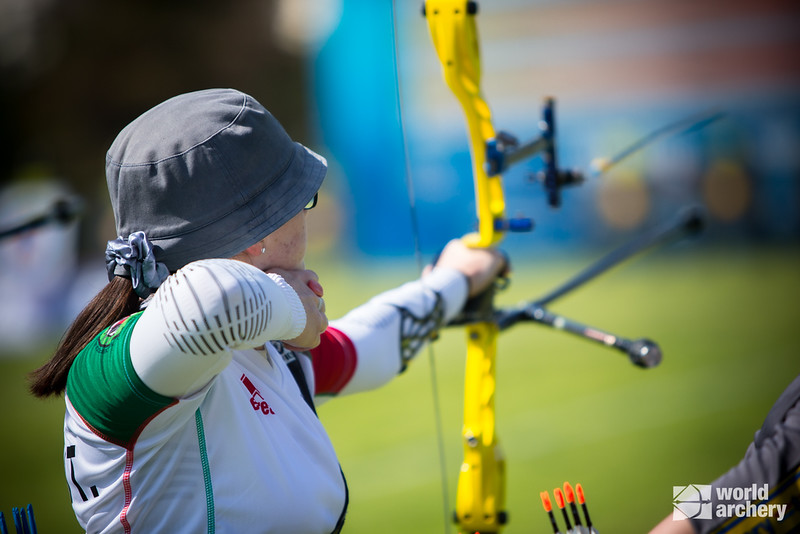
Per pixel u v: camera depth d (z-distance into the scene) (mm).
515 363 28578
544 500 5469
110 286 5363
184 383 4746
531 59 46344
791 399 4613
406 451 20281
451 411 23375
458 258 7754
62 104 60875
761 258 44781
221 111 5270
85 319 5336
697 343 29078
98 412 4949
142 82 61188
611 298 37406
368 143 47094
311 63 57531
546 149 7875
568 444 19953
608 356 28656
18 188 48844
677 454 18703
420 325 7293
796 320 31719
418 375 27781
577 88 46500
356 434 21938
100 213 53312
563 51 46312
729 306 34594
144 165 5180
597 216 47750
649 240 9234
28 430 24109
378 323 7176
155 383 4711
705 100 46812
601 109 46656
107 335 5035
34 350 35812
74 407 5109
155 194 5184
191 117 5246
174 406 4859
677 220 9445
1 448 22344
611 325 32156
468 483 7109
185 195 5164
